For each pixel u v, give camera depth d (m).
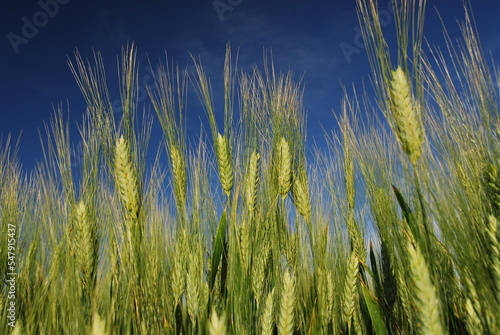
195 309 0.32
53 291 0.34
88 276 0.33
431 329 0.24
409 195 0.31
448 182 0.29
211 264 0.35
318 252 0.38
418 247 0.24
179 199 0.35
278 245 0.38
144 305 0.31
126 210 0.32
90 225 0.33
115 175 0.32
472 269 0.26
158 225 0.37
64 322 0.31
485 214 0.27
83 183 0.35
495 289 0.25
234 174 0.36
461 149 0.29
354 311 0.39
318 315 0.35
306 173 0.43
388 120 0.28
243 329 0.31
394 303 0.37
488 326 0.24
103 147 0.34
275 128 0.42
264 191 0.40
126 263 0.32
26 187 0.45
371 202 0.38
